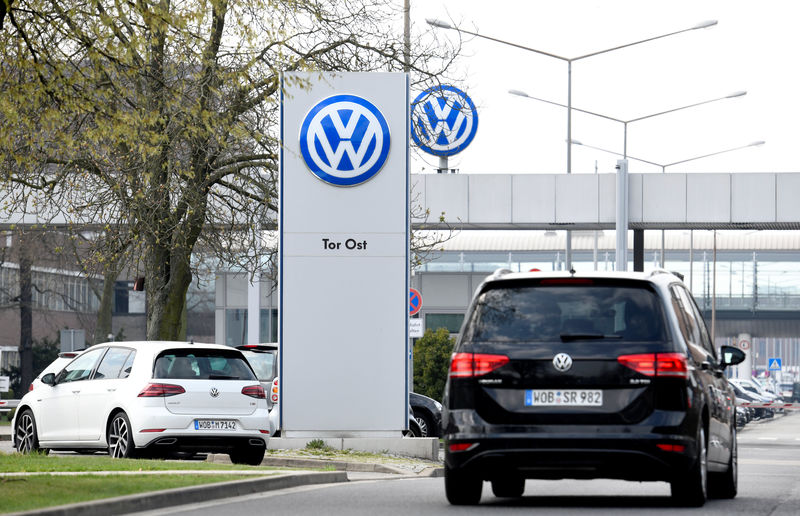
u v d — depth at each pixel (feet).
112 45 117.60
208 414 133.90
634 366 79.41
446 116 331.98
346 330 144.46
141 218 189.98
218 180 200.85
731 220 294.25
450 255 561.84
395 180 144.87
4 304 465.88
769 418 482.69
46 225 201.46
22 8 118.73
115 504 78.23
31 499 77.77
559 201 297.74
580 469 79.41
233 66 175.52
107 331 393.09
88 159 188.34
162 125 174.91
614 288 81.71
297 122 145.48
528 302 81.87
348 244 144.46
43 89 116.78
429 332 329.93
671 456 78.79
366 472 136.67
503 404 80.23
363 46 198.29
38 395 148.15
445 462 82.38
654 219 296.10
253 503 87.25
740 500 96.37
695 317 93.40
